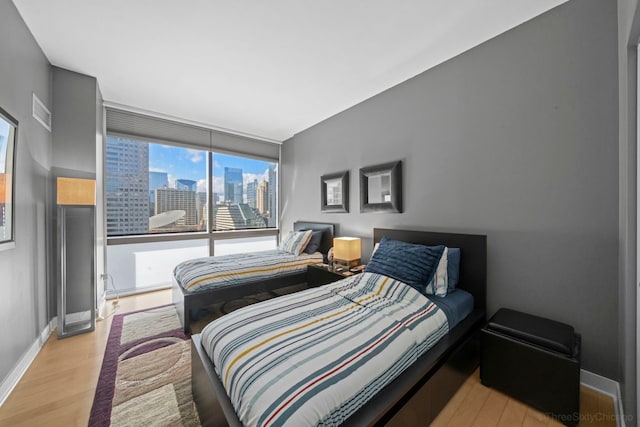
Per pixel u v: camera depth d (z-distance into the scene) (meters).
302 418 0.84
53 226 2.45
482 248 2.11
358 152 3.30
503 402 1.53
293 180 4.62
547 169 1.83
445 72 2.39
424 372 1.28
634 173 1.29
